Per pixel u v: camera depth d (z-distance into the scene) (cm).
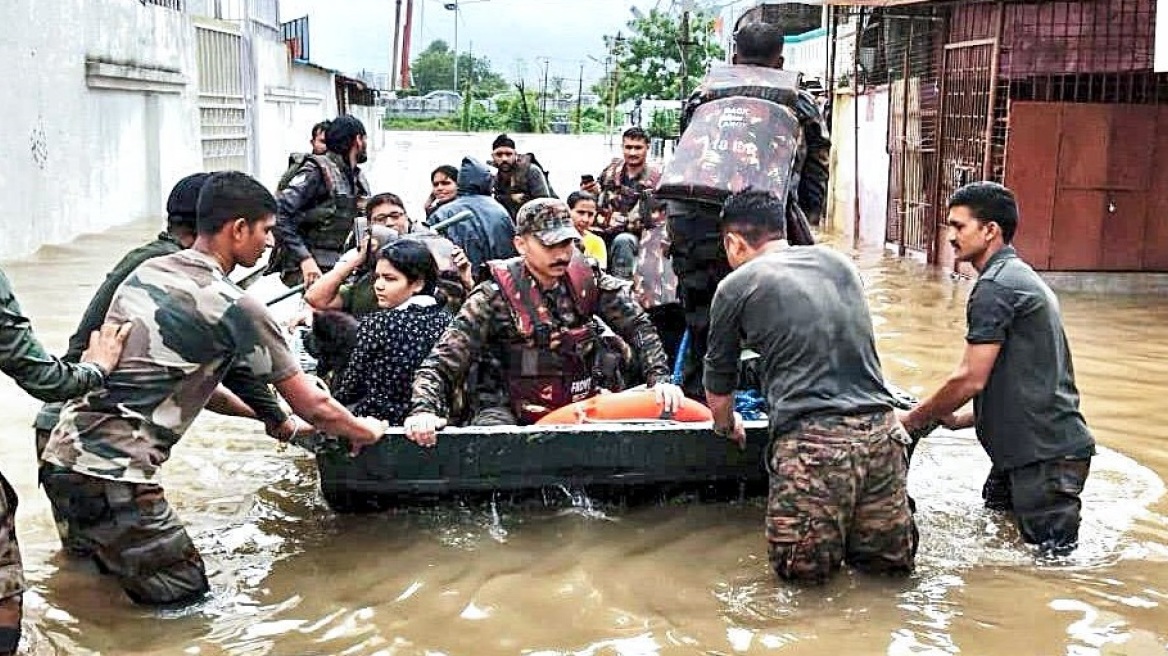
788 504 429
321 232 795
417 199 2080
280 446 607
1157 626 408
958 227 486
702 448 503
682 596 430
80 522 406
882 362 830
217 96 2120
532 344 532
